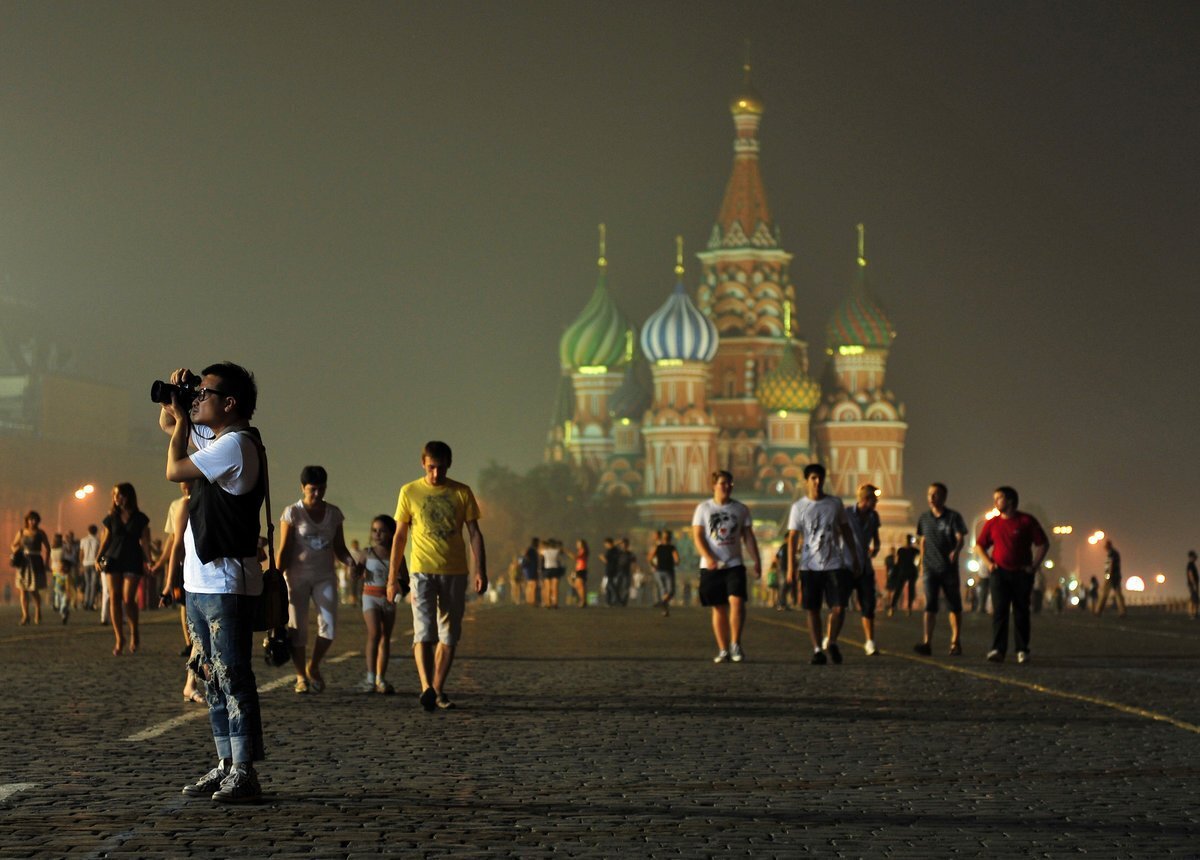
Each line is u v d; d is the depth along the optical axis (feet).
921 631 169.58
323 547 82.43
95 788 49.03
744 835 42.29
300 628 82.28
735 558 110.22
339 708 75.56
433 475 75.41
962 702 79.97
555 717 72.08
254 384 47.14
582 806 46.68
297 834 41.55
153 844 39.96
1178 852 40.19
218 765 52.39
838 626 107.55
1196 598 248.11
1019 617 110.93
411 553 75.46
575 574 294.46
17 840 40.37
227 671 46.29
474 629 172.24
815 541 107.34
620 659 114.42
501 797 48.26
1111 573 244.63
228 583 46.01
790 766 55.77
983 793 49.70
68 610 171.32
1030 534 110.83
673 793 49.34
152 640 132.36
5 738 61.82
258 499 46.52
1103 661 113.60
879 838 41.96
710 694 84.38
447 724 68.85
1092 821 44.65
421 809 45.85
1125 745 62.18
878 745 62.03
